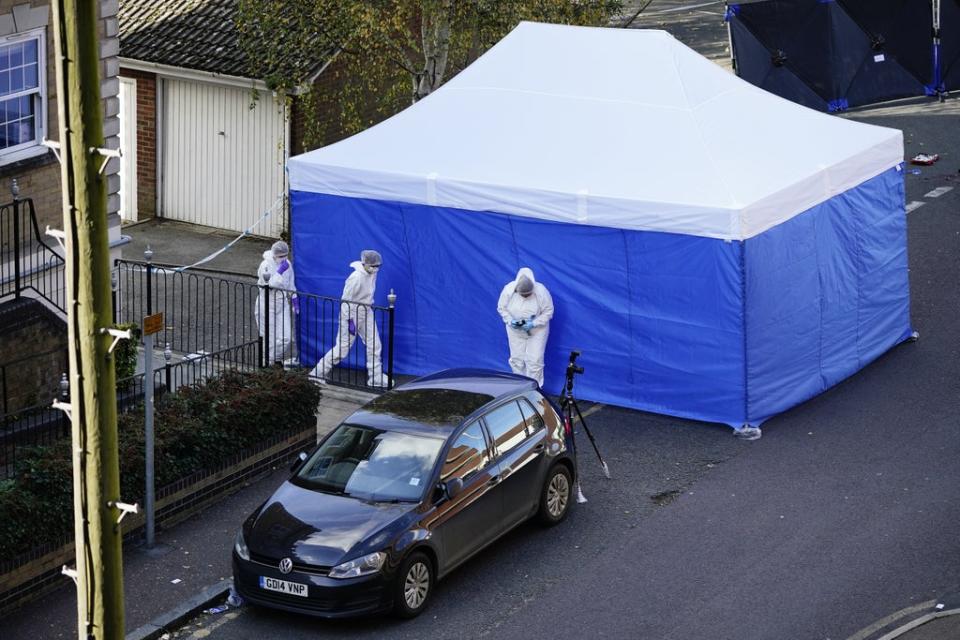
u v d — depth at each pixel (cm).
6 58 3234
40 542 2541
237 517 2900
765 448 3234
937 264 4453
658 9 8800
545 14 4584
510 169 3584
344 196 3728
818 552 2700
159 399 3378
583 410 3494
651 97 3703
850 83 6375
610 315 3472
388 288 3744
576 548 2742
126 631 2422
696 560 2681
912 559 2658
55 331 3294
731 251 3247
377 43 4619
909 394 3531
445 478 2536
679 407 3422
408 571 2436
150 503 2742
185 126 5309
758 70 6322
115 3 3475
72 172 1442
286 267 3800
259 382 3155
